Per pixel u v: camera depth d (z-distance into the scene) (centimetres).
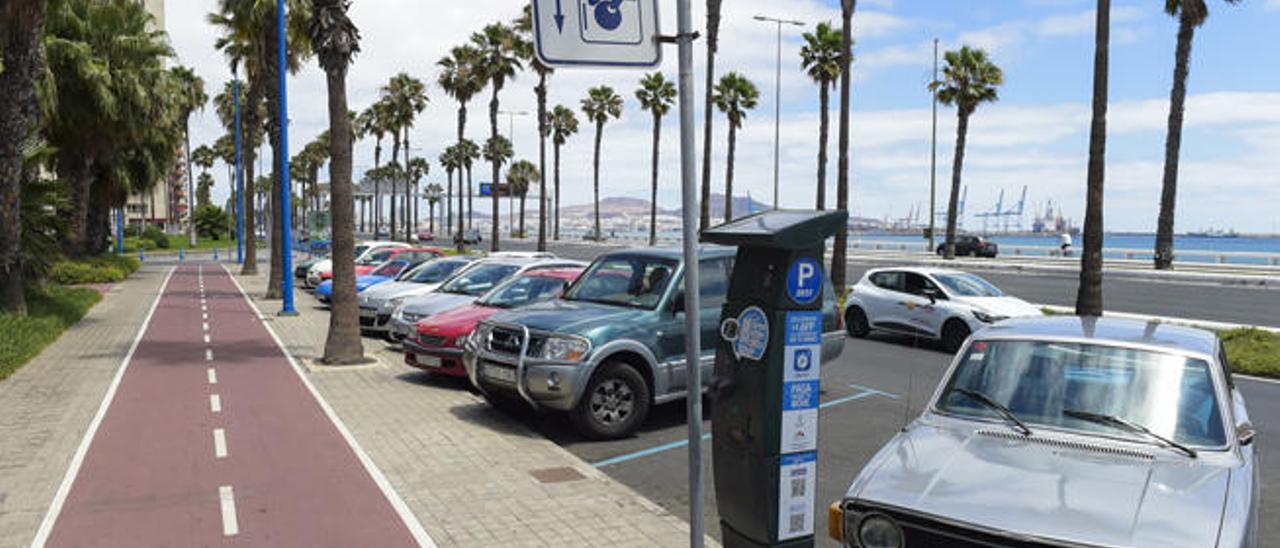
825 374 1252
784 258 401
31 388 1048
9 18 1541
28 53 1578
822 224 404
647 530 572
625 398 864
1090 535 347
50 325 1537
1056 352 494
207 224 10131
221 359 1299
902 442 454
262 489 655
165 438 809
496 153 4975
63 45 2541
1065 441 434
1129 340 493
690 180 371
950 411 480
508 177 11450
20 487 657
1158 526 353
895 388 1140
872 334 1748
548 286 1191
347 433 838
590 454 807
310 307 2203
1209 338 513
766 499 405
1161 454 419
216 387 1070
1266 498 663
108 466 714
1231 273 3450
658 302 906
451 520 588
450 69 5522
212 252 6519
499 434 841
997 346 510
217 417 902
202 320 1853
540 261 1396
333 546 540
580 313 888
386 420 897
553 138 8731
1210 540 345
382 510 608
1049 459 415
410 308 1312
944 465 415
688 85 367
